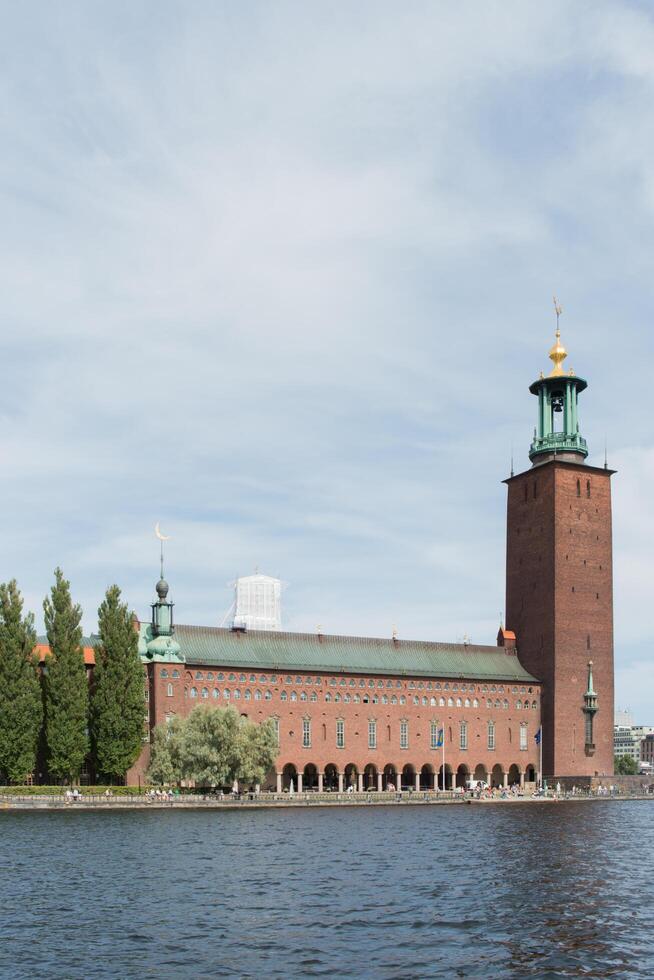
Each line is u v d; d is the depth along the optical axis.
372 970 38.91
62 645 126.00
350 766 157.12
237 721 127.38
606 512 176.12
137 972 38.59
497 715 166.62
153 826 93.38
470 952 41.50
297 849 74.69
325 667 154.12
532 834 87.94
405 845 77.81
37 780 129.25
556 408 182.75
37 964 39.69
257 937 43.91
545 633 170.88
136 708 128.38
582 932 44.97
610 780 167.25
